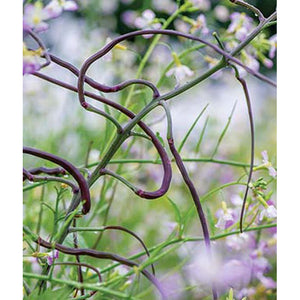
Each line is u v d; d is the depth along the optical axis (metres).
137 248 2.12
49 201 1.75
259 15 1.09
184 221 1.30
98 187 1.93
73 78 2.31
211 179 2.43
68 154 2.07
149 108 1.03
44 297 1.02
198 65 1.84
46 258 1.08
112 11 2.45
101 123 2.34
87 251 1.03
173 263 1.96
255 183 1.22
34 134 2.15
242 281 1.59
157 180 2.26
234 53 1.07
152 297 1.69
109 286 1.15
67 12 2.42
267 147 2.95
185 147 2.58
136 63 2.00
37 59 0.96
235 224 1.36
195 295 1.61
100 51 1.01
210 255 1.01
